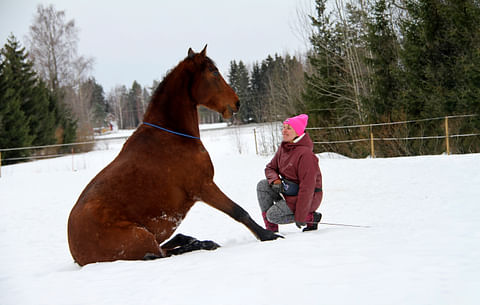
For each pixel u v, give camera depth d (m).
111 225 3.00
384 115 15.42
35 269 3.45
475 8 12.34
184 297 1.85
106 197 3.07
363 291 1.73
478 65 12.15
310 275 1.99
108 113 94.56
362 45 18.44
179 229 5.59
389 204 5.80
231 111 3.72
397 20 17.39
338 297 1.68
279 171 3.88
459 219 4.02
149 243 3.03
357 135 16.80
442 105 13.16
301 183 3.54
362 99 16.53
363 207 5.83
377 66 16.41
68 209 7.84
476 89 12.24
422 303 1.57
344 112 18.73
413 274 1.91
